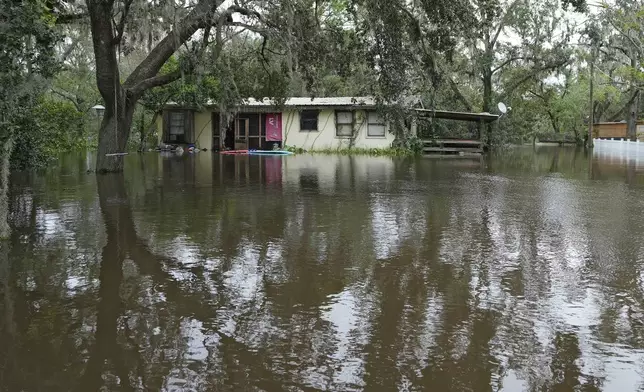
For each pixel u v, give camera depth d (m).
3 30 6.59
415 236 7.01
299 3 16.11
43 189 11.38
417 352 3.61
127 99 14.99
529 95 45.47
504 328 4.01
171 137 29.28
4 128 6.77
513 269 5.51
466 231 7.33
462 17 16.27
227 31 15.76
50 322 4.06
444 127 30.33
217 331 3.92
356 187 12.17
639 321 4.16
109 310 4.31
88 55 26.73
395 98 19.59
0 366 3.38
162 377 3.26
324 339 3.80
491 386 3.18
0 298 4.58
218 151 28.73
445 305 4.48
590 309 4.40
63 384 3.17
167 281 5.05
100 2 13.05
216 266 5.57
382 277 5.23
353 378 3.26
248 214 8.54
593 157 25.61
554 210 9.04
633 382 3.24
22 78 7.31
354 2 16.75
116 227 7.44
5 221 6.83
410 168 17.89
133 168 17.16
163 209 8.96
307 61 17.58
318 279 5.16
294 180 13.68
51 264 5.60
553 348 3.69
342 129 28.59
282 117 29.16
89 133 31.16
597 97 38.75
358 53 18.16
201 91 23.31
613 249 6.34
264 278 5.18
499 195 10.92
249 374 3.30
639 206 9.48
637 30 31.86
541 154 28.69
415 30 17.38
